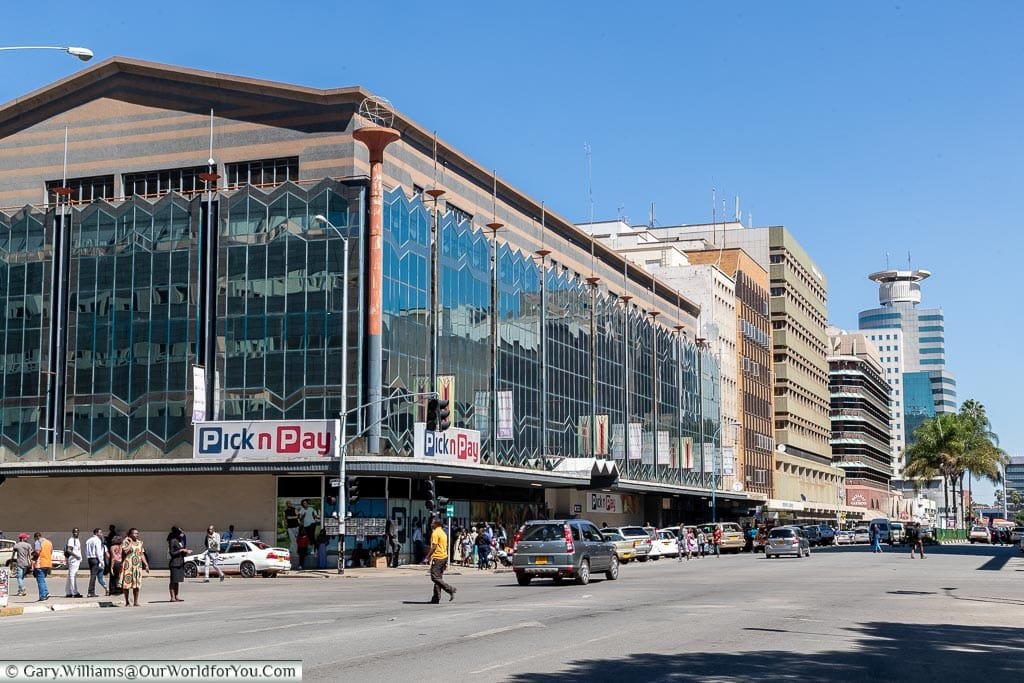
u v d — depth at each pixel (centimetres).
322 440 4978
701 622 2062
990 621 2166
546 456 7044
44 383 5675
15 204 6153
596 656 1527
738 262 12225
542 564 3422
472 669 1382
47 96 6144
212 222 5544
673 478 9488
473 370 6162
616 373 8481
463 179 6512
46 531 5584
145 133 5941
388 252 5353
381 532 5272
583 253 8406
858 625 2050
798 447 14262
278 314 5331
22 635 1934
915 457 14300
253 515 5262
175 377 5438
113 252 5650
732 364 11788
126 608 2756
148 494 5450
